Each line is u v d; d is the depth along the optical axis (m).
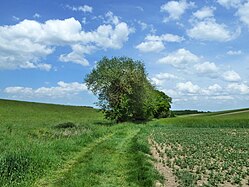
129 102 68.69
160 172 17.78
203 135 42.59
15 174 14.39
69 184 14.32
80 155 21.67
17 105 93.81
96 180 15.17
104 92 67.44
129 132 42.47
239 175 17.42
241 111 124.75
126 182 15.16
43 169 16.39
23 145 21.23
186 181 15.48
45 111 89.75
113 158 20.89
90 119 77.19
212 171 17.86
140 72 69.06
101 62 68.94
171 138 37.44
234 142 34.09
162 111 118.12
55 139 27.75
